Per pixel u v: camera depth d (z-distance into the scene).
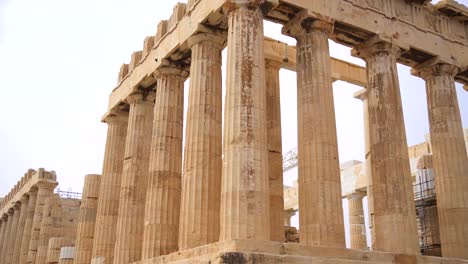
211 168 20.31
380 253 17.39
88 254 32.31
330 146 19.25
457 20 26.02
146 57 27.53
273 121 25.58
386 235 20.11
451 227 22.48
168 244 22.56
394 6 23.39
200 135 20.61
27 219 47.62
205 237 19.23
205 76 21.59
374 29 22.14
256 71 18.38
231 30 19.06
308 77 20.12
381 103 21.80
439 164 23.56
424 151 36.34
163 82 25.30
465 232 22.25
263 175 17.30
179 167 24.34
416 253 19.98
